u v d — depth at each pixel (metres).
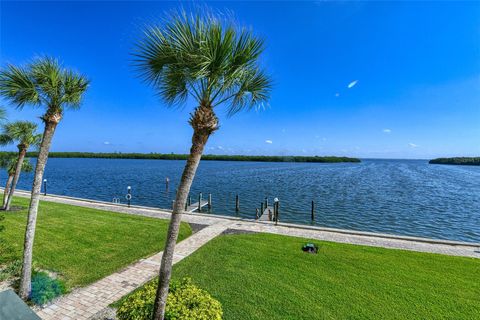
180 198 3.40
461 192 29.23
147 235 9.36
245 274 6.31
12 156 13.70
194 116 3.28
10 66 4.52
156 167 71.81
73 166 73.00
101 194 26.12
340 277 6.24
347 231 10.48
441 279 6.19
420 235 14.27
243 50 3.12
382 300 5.24
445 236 14.12
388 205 21.80
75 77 5.06
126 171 55.69
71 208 13.63
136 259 7.23
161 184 33.84
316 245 8.51
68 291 5.41
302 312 4.79
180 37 2.97
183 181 3.40
